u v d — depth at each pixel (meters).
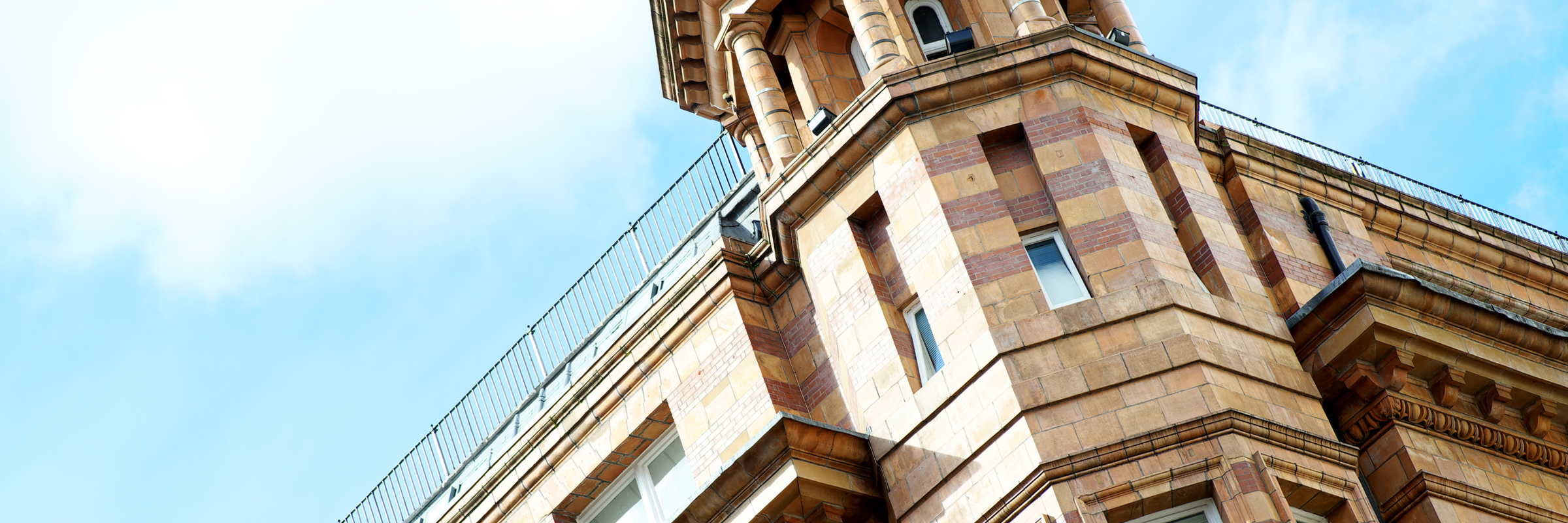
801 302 22.78
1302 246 22.72
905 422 20.08
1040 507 18.38
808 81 24.28
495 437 27.34
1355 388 19.92
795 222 22.44
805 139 24.86
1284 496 18.25
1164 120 22.19
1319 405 19.61
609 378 23.89
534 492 24.62
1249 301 20.30
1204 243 20.77
